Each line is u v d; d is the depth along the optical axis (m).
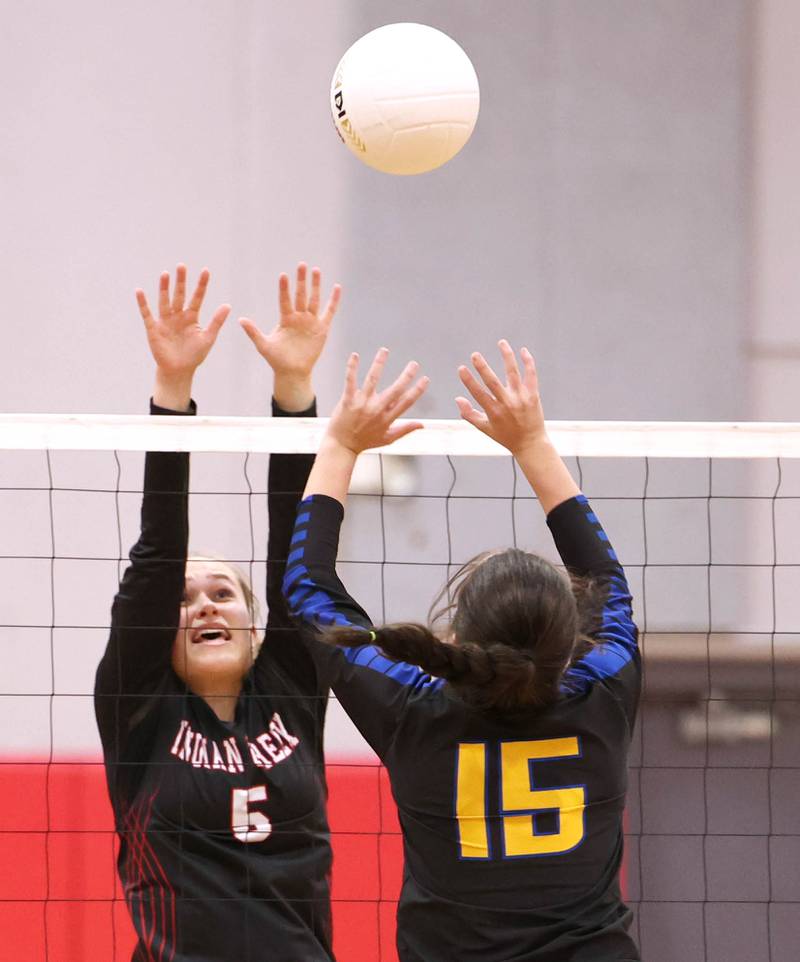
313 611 8.03
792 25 26.19
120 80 24.98
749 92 26.19
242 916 9.80
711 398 25.89
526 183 25.89
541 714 7.59
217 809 10.09
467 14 25.94
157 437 10.31
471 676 7.19
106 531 23.73
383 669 7.83
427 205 25.67
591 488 25.09
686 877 17.53
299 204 25.31
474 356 8.73
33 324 24.53
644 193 26.03
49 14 24.86
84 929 15.18
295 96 25.34
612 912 7.58
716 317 25.97
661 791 18.19
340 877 14.69
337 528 8.54
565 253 25.89
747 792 18.16
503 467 24.77
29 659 23.14
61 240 24.70
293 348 10.66
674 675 19.61
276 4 25.34
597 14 26.09
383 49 11.91
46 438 10.30
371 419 8.74
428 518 24.66
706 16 26.17
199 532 23.69
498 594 7.57
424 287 25.59
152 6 25.09
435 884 7.56
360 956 14.50
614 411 25.78
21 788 15.95
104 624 23.48
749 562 25.08
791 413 25.92
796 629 25.05
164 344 10.34
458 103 11.84
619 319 25.88
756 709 19.08
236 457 23.78
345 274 25.41
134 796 10.34
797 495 25.20
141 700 10.52
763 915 17.27
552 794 7.55
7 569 23.45
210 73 25.20
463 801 7.53
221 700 10.75
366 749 20.58
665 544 25.03
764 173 26.09
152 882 9.99
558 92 26.05
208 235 25.03
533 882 7.46
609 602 8.34
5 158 24.67
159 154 25.02
